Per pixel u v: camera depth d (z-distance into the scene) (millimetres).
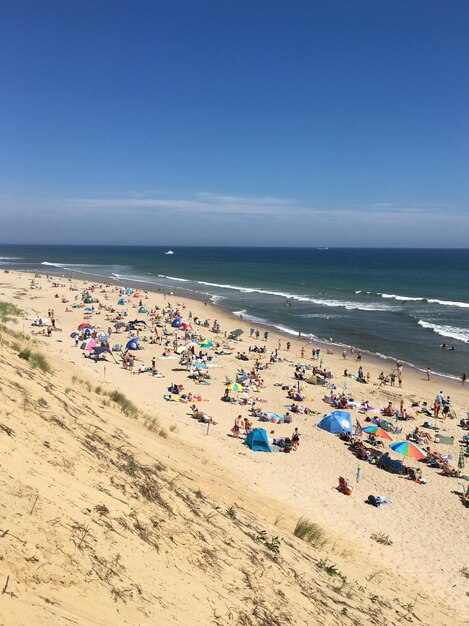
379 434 20453
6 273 88938
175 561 5312
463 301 70438
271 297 71812
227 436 19484
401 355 39500
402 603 8359
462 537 13898
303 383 30375
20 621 3238
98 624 3701
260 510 10000
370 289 85125
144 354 33750
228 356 36031
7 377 8234
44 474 5383
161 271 120375
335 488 16109
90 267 128875
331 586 7156
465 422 24828
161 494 6805
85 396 11805
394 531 13672
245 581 5727
